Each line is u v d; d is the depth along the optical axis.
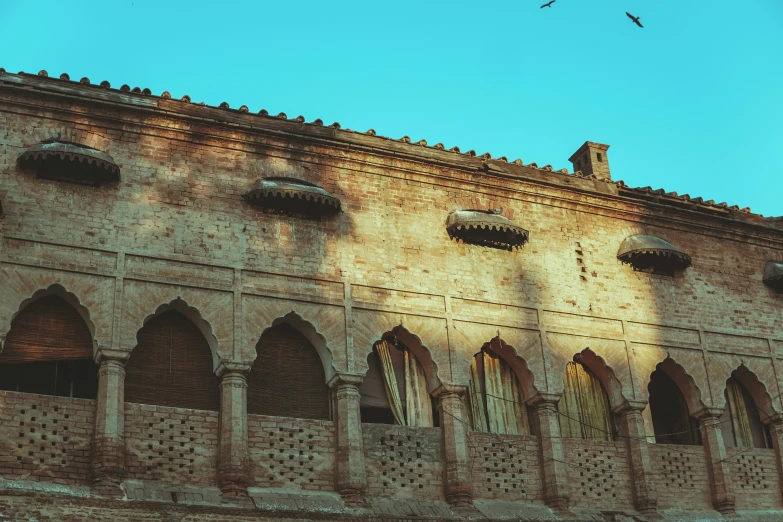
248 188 27.22
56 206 24.84
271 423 25.17
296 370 26.27
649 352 30.45
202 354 25.38
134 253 25.14
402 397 27.41
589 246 31.14
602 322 30.17
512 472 27.41
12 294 23.56
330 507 24.44
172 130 26.89
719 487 29.50
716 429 30.19
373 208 28.53
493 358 28.95
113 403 23.34
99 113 26.22
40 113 25.77
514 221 30.36
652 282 31.56
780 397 31.80
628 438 29.17
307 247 27.16
